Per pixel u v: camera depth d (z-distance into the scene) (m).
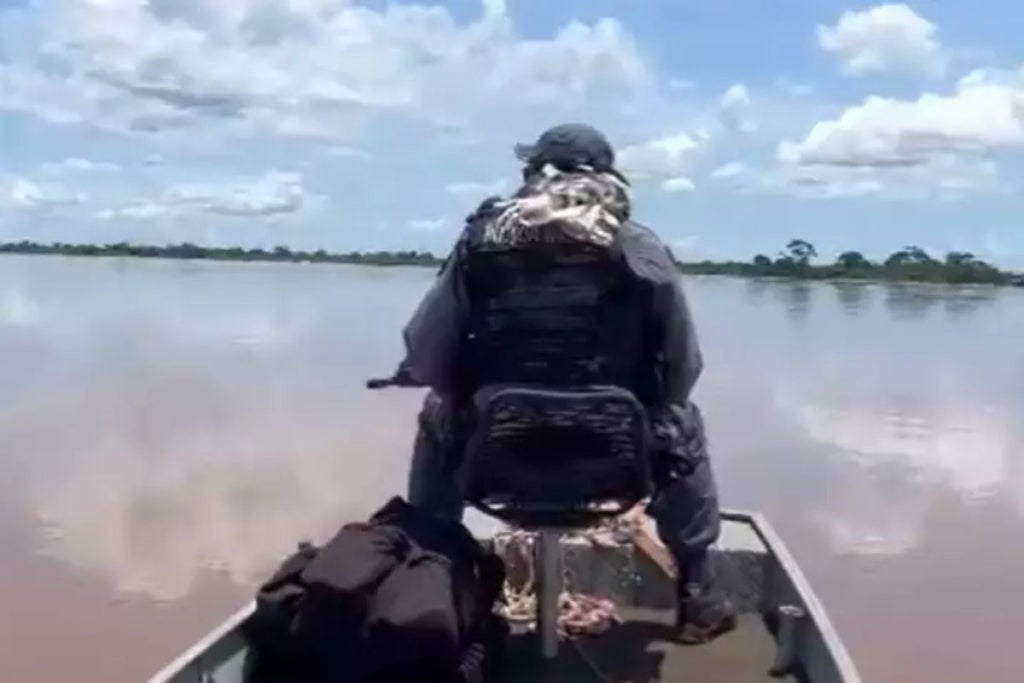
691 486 4.24
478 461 3.80
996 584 13.42
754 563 4.96
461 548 3.85
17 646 10.44
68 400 29.67
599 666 4.29
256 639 3.82
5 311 81.88
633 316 3.86
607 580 4.84
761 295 150.75
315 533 14.94
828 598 13.00
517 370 3.86
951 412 31.23
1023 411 31.45
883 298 137.00
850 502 18.55
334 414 26.97
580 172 3.96
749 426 27.70
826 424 28.20
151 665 9.99
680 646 4.49
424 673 3.67
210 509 16.55
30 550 13.95
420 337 3.95
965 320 100.38
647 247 3.86
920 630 11.75
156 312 82.00
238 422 25.59
